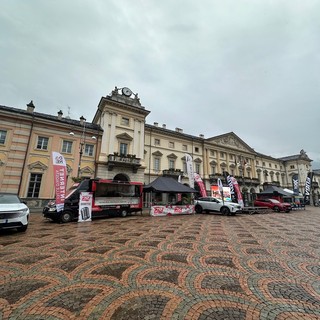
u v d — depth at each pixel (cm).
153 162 2861
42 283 354
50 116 2127
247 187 3906
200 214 1689
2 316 256
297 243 656
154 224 1064
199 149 3478
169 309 274
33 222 1135
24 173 1797
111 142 2266
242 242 664
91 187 1317
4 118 1791
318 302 294
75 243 639
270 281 366
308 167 5166
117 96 2464
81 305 284
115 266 439
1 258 489
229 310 272
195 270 417
